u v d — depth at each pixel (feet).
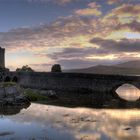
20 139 100.99
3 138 102.73
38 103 209.97
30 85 364.58
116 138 103.09
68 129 117.50
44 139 100.37
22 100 207.21
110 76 279.49
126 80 271.08
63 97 252.42
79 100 230.07
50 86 332.60
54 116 151.12
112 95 274.16
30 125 126.21
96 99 237.86
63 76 317.83
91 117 148.36
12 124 128.88
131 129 118.73
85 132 112.06
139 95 296.10
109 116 152.25
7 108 183.52
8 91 211.20
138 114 159.74
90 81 292.40
